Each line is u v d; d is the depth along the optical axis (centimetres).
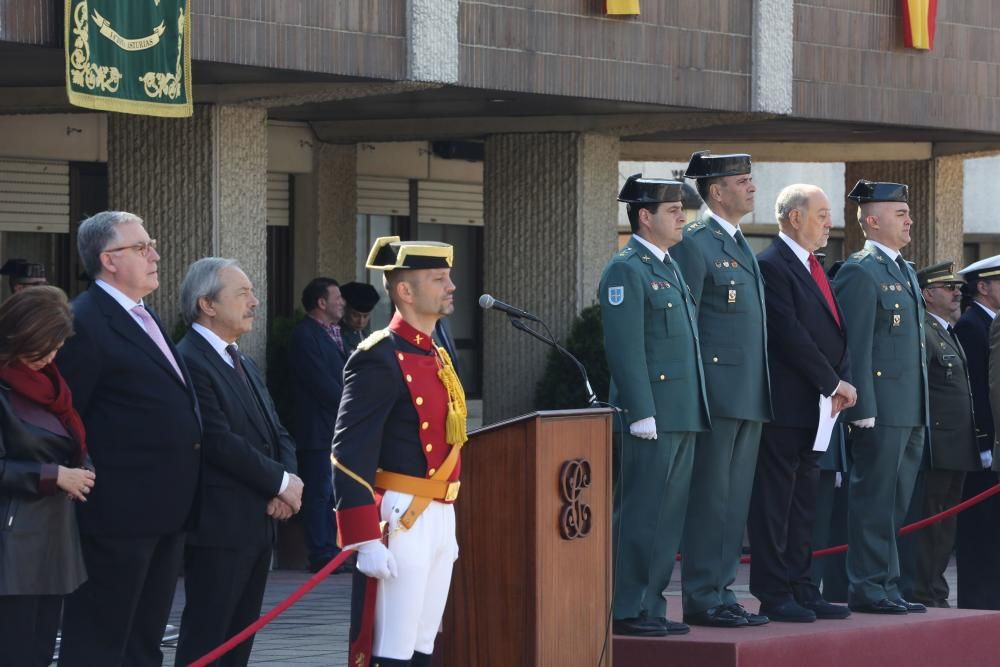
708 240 1039
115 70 1257
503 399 1862
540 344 1841
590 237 1838
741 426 1034
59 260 1906
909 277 1158
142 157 1555
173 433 816
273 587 1477
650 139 2103
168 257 1548
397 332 795
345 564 1578
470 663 855
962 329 1404
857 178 2292
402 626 782
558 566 848
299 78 1473
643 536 982
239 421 867
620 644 970
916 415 1145
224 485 856
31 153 1847
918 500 1342
